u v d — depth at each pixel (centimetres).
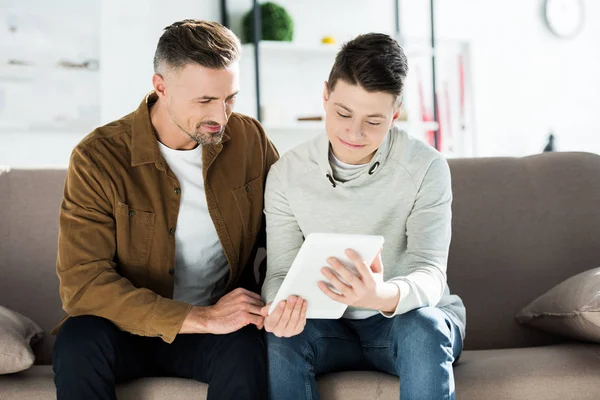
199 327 158
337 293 144
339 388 158
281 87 458
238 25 447
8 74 386
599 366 167
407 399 145
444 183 167
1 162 388
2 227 204
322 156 167
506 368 165
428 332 145
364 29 484
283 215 173
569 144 553
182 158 179
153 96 184
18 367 162
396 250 170
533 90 540
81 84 401
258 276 210
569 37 548
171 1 427
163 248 174
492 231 214
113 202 170
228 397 154
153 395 159
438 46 509
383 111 150
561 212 216
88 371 151
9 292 201
